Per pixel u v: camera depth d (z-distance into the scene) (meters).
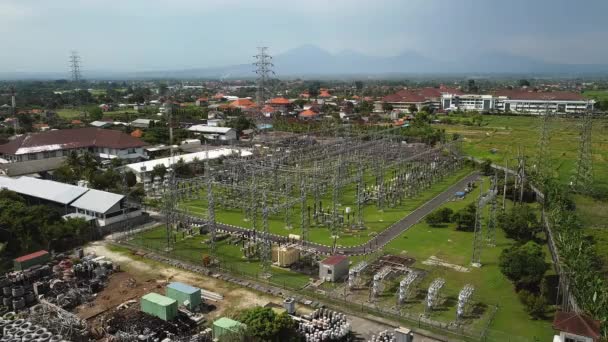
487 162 128.38
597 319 46.75
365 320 52.38
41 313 52.34
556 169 127.56
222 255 71.56
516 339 48.16
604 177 116.12
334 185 92.06
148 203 99.12
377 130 167.75
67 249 73.56
